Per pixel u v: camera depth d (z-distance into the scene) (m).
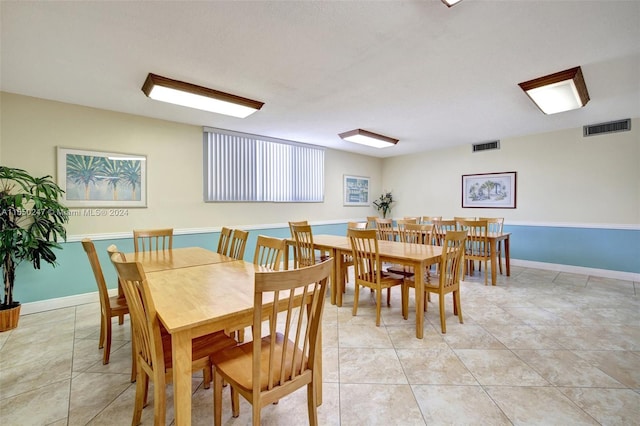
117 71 2.51
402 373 1.99
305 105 3.41
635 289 3.77
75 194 3.29
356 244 3.01
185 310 1.34
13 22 1.82
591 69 2.53
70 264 3.26
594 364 2.08
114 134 3.55
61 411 1.64
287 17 1.80
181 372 1.21
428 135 4.97
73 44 2.09
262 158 4.95
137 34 1.97
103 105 3.34
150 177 3.81
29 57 2.26
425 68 2.49
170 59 2.31
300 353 1.51
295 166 5.44
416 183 6.54
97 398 1.74
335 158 6.20
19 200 2.51
